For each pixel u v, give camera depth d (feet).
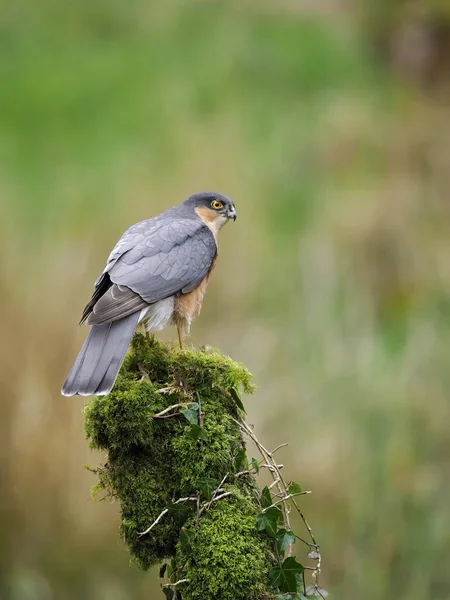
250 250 44.62
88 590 35.99
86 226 44.62
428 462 37.73
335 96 64.49
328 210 50.37
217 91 62.54
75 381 19.17
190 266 23.39
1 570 36.45
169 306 23.31
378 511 36.27
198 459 18.13
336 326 42.14
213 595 17.26
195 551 17.46
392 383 39.50
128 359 20.58
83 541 36.58
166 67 65.77
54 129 59.00
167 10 72.84
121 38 70.18
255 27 71.10
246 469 18.66
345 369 39.68
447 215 51.55
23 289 39.60
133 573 36.50
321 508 36.65
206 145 52.49
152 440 18.43
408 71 68.23
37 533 36.65
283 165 53.16
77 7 72.54
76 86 63.52
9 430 36.88
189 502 18.12
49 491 36.68
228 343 41.29
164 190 47.19
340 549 35.68
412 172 55.26
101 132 57.52
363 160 55.83
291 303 43.29
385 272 47.11
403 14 69.77
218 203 27.78
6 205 48.93
